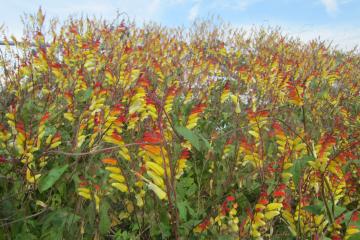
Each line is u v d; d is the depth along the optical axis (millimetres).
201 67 4051
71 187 2145
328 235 1776
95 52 3404
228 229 1794
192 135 1398
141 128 2447
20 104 2562
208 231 1846
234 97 2389
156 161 1392
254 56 5453
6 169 2023
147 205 1994
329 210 1582
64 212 1872
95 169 1974
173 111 2781
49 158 2166
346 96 4895
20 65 3311
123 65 3186
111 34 4500
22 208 1947
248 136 2789
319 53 5906
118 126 1940
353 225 1554
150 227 1952
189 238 1858
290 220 1749
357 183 2361
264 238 1971
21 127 1736
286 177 1866
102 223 1850
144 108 2029
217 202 2262
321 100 4062
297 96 2131
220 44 5676
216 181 2502
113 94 2605
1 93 2992
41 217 2086
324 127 3639
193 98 3650
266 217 1607
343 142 2699
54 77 3262
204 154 2627
